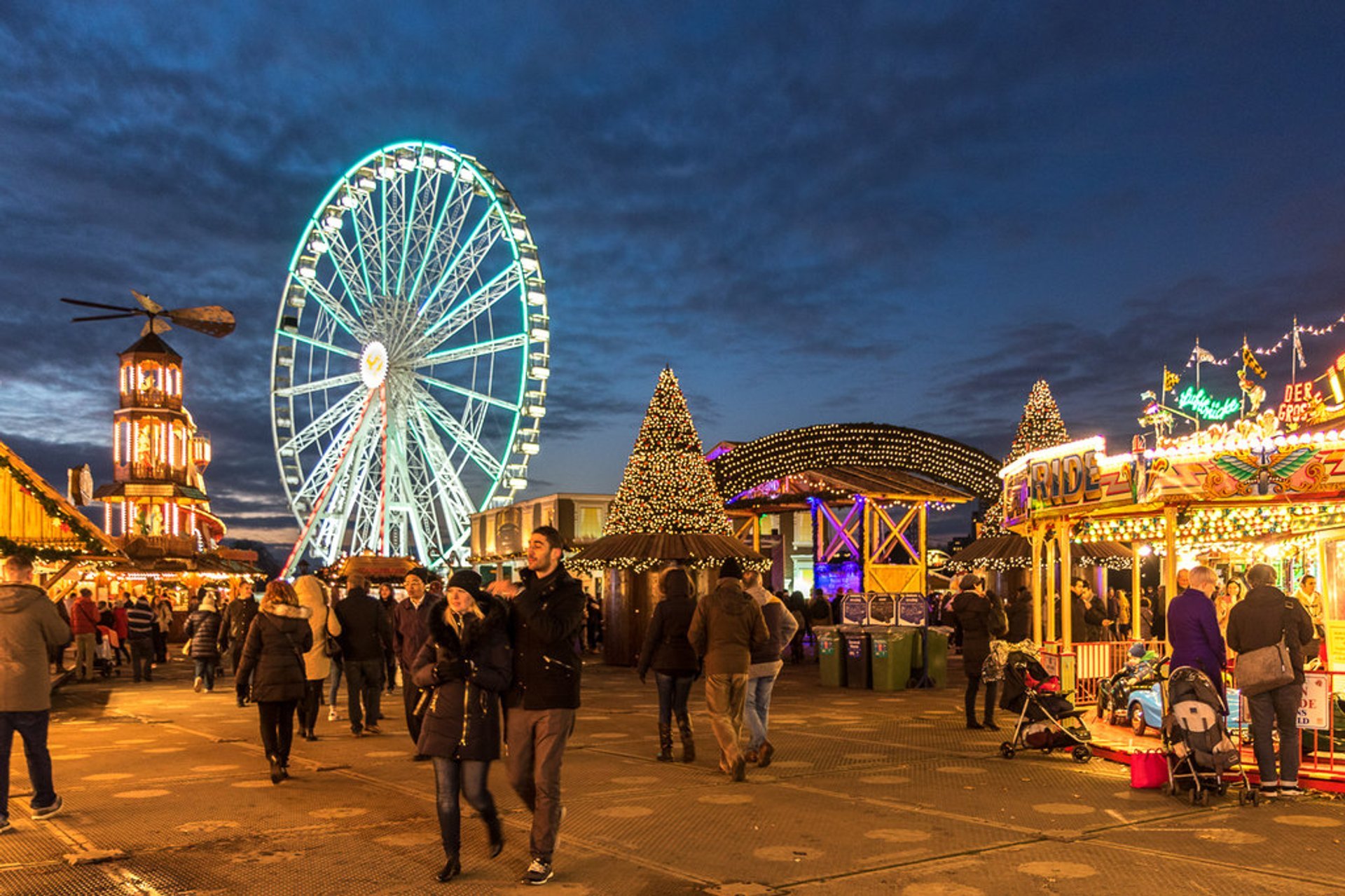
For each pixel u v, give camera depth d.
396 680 19.86
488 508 43.81
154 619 26.64
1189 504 12.24
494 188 44.62
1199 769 8.80
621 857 6.91
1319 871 6.52
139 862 6.81
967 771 10.12
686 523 24.12
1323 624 14.14
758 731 10.38
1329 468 10.91
